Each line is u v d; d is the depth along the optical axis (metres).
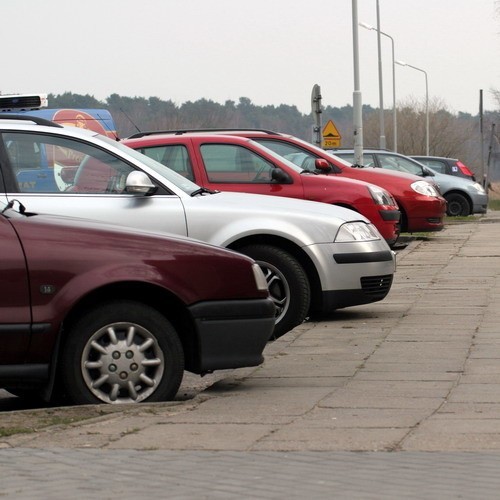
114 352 11.20
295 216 16.38
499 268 24.47
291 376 13.19
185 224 15.34
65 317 10.95
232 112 147.50
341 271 16.55
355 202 22.20
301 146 25.78
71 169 14.73
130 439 9.56
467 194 45.16
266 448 9.20
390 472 8.28
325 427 10.05
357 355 14.50
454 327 16.53
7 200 14.28
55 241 11.08
